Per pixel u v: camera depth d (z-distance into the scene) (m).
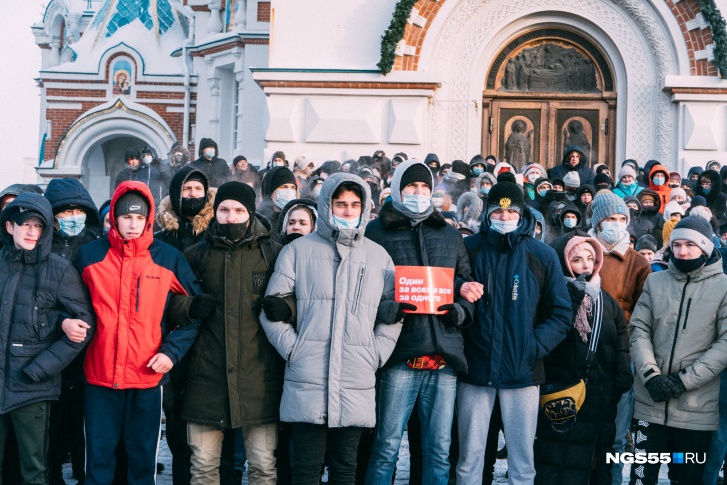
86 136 25.17
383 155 15.58
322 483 6.76
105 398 5.60
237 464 6.59
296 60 16.66
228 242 5.73
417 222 5.86
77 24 30.31
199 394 5.57
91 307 5.68
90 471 5.57
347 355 5.45
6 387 5.55
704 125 16.23
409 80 16.33
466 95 16.91
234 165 15.11
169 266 5.72
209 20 23.97
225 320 5.62
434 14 16.62
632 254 7.15
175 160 16.45
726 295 5.98
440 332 5.59
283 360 5.77
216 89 23.36
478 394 5.82
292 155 16.62
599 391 6.04
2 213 5.81
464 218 11.30
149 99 25.19
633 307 7.07
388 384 5.73
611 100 17.05
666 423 6.05
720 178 13.40
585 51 17.17
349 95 16.56
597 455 6.13
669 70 16.50
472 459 5.82
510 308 5.77
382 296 5.65
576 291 6.04
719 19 15.93
